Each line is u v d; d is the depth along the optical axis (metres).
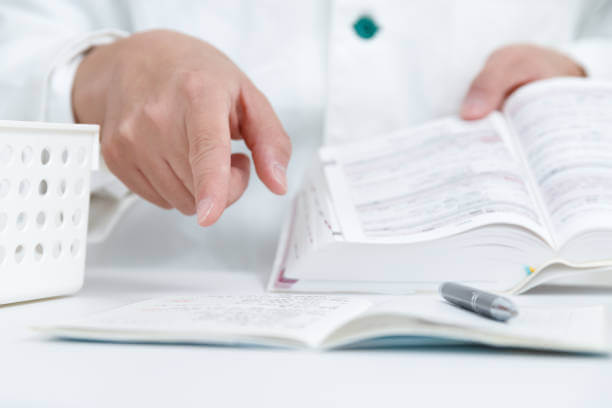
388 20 0.91
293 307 0.44
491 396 0.27
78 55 0.75
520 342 0.32
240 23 0.96
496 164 0.65
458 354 0.34
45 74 0.69
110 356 0.33
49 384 0.28
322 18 0.94
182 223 0.94
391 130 0.92
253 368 0.31
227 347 0.35
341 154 0.77
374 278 0.58
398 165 0.70
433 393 0.27
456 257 0.57
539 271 0.56
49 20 0.90
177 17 0.96
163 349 0.34
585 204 0.58
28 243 0.47
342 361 0.32
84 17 0.96
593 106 0.70
